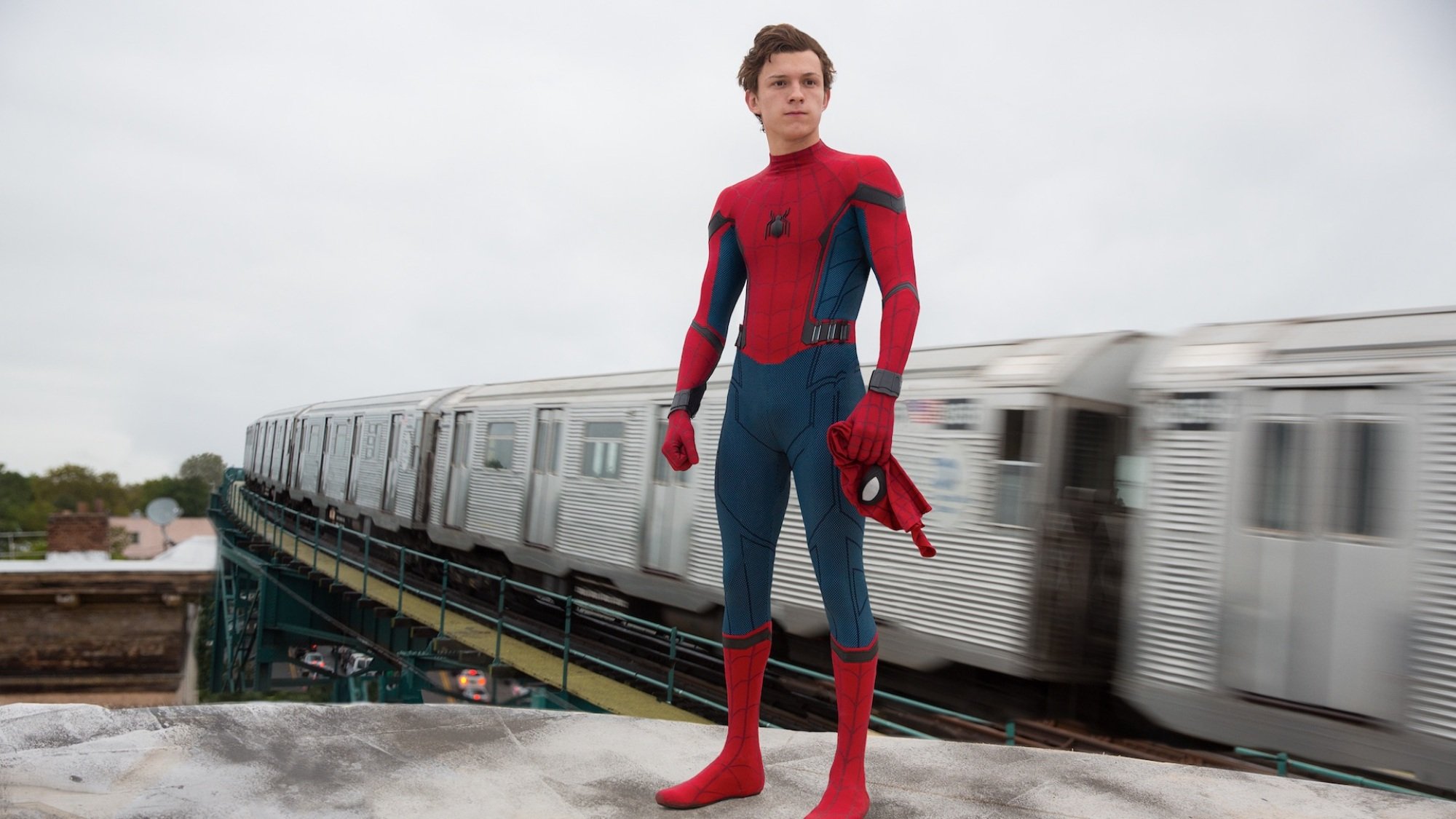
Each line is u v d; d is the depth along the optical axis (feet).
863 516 7.06
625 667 36.11
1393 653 17.52
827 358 6.93
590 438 39.75
